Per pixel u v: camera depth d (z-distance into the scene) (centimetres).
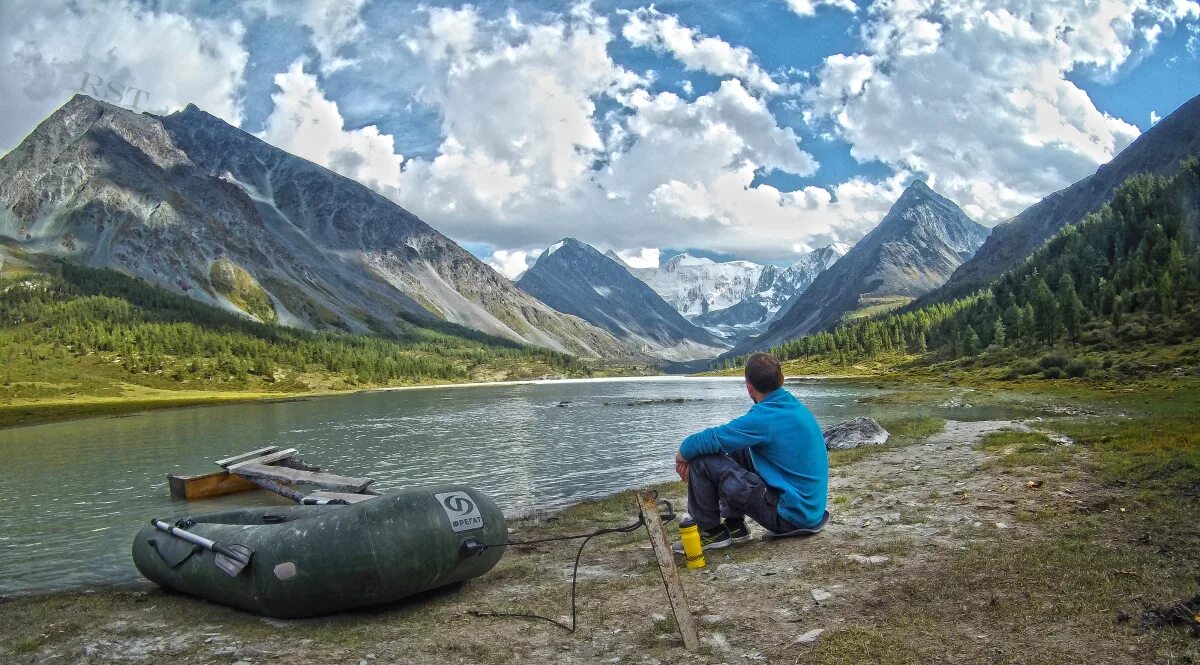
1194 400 4678
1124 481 1448
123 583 1508
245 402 14238
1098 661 598
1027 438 2647
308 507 1243
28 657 916
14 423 9331
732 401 9456
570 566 1244
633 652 740
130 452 4853
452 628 891
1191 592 730
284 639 909
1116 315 13075
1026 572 849
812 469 1130
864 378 16188
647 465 3262
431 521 1041
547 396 13462
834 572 954
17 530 2231
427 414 8425
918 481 1870
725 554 1115
